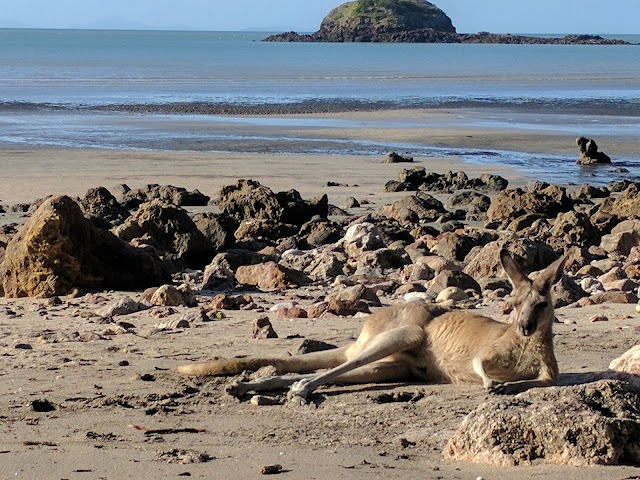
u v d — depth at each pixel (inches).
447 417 292.8
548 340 312.3
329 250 777.6
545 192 1101.1
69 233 581.6
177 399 320.8
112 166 1437.0
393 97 3078.2
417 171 1333.7
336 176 1390.3
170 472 239.9
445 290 535.2
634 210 1016.2
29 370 358.0
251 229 923.4
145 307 514.9
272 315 482.3
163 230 767.1
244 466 245.4
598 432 239.9
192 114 2400.3
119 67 4744.1
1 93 2910.9
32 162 1453.0
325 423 293.6
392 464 247.3
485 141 1907.0
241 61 5757.9
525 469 236.5
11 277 584.1
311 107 2655.0
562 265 314.5
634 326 437.1
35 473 239.1
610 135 2042.3
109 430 285.4
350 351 345.1
